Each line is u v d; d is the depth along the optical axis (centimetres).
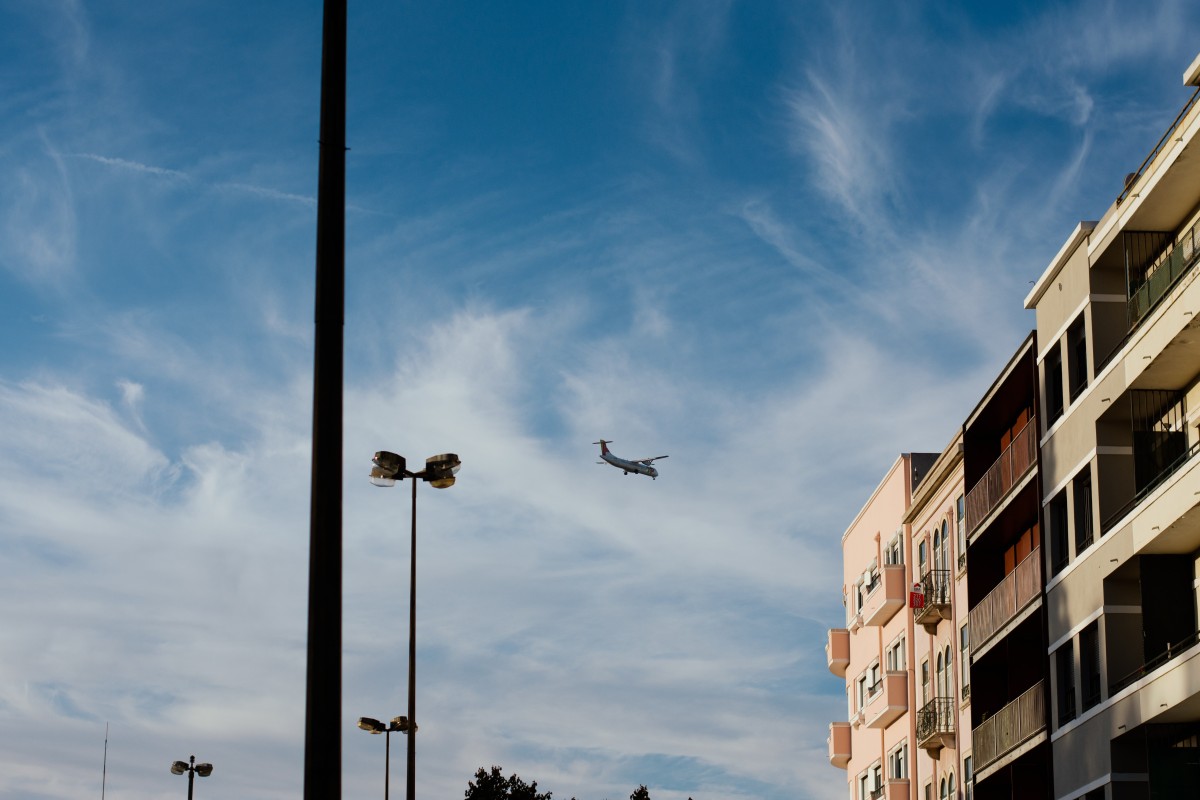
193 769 5853
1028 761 4369
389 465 4116
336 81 980
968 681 5256
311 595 892
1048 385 4259
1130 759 3644
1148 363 3531
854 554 6962
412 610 4112
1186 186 3519
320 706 876
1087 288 3934
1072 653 4009
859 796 6800
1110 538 3712
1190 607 3503
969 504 5006
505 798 7481
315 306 946
